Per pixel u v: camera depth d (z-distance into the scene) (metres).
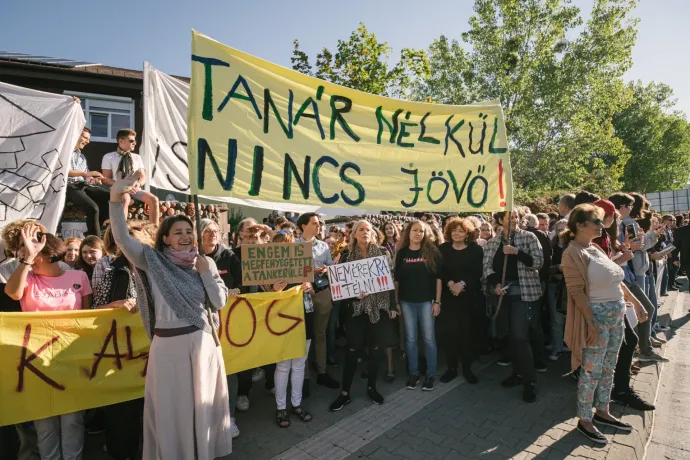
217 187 3.10
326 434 3.65
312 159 3.64
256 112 3.34
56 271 3.18
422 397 4.40
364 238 4.42
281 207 7.19
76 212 5.17
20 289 2.80
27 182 4.19
